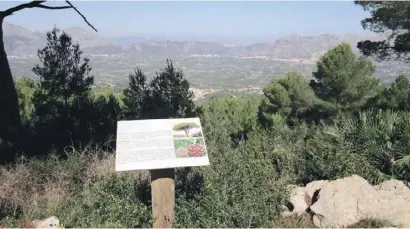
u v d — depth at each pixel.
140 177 5.45
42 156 6.30
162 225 4.13
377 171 5.88
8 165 5.81
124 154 3.91
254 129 8.25
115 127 7.71
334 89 19.81
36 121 8.82
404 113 7.33
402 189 5.00
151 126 4.25
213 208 4.48
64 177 5.54
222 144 7.17
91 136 7.25
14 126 7.71
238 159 5.97
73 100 8.40
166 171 4.08
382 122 7.00
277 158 6.26
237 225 4.34
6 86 7.78
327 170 5.73
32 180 5.46
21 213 4.84
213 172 5.52
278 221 4.66
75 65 8.65
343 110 19.56
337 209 4.56
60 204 4.91
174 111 7.74
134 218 4.20
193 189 5.13
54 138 7.32
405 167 5.82
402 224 4.42
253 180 5.17
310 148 6.46
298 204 4.91
